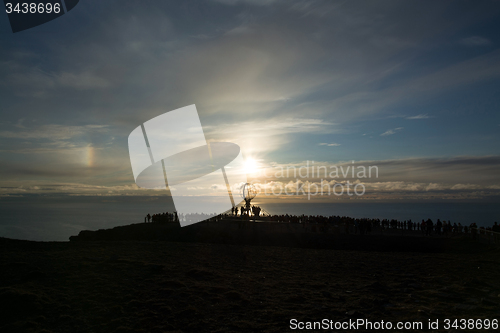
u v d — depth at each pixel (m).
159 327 7.25
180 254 16.34
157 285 10.11
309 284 11.02
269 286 10.68
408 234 34.81
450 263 15.76
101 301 8.65
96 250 16.28
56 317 7.60
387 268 14.37
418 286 10.73
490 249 23.48
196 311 8.19
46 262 12.54
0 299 8.11
